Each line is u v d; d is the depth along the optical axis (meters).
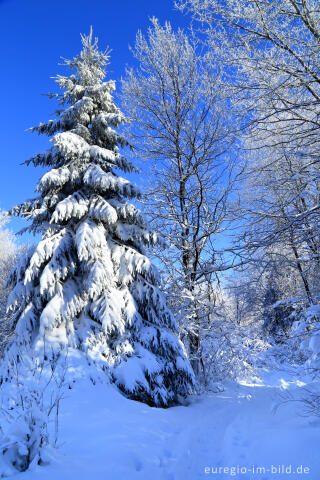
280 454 3.68
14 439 3.13
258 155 9.71
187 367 7.88
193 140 10.99
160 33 11.00
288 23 5.77
